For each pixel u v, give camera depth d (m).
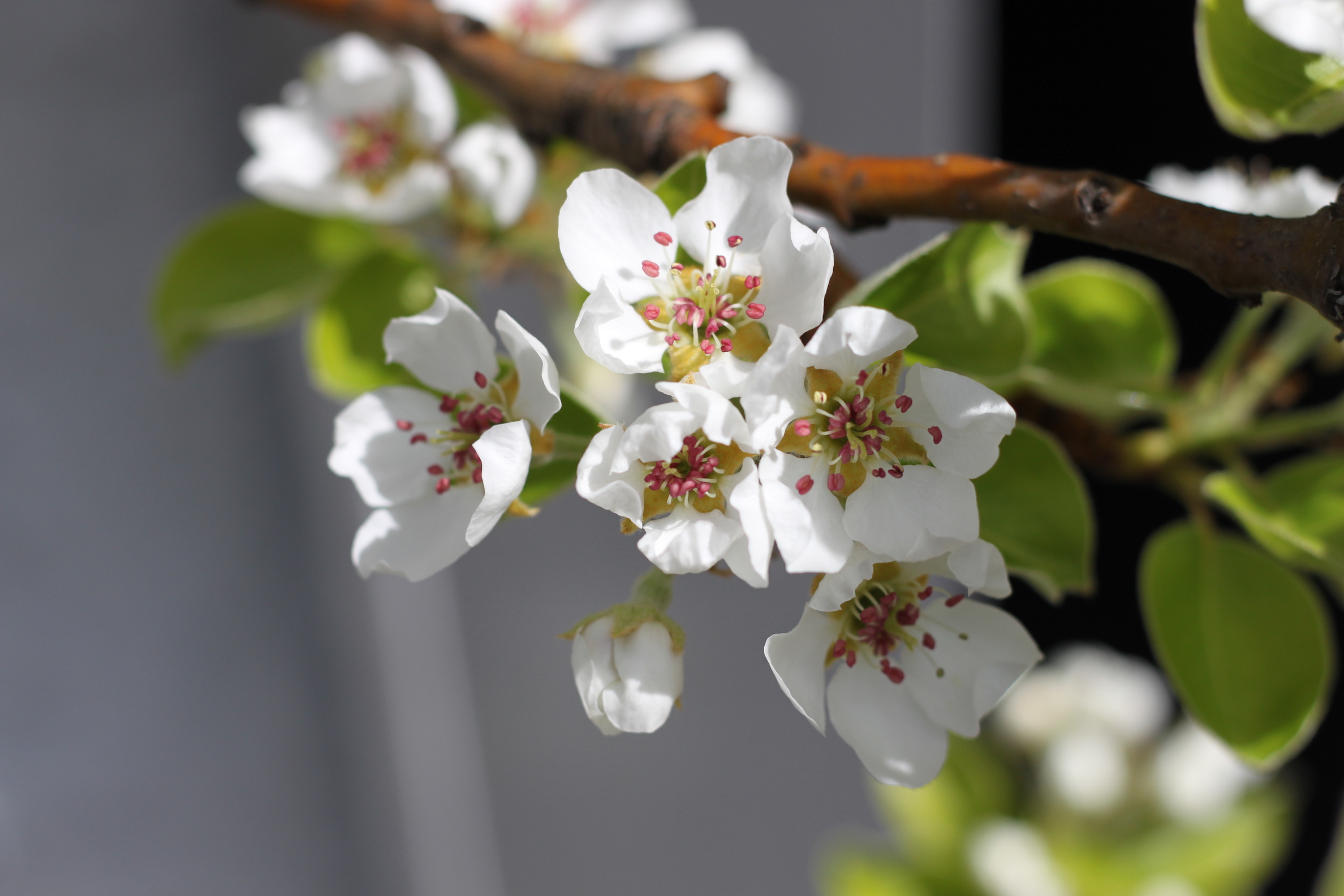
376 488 0.37
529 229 0.46
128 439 0.73
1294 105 0.36
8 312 0.69
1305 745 0.71
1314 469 0.41
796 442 0.35
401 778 0.84
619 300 0.35
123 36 0.68
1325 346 0.42
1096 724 0.66
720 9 0.71
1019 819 0.66
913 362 0.37
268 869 0.80
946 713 0.36
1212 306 0.64
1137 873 0.63
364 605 0.81
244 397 0.76
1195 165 0.63
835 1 0.72
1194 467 0.42
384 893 0.84
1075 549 0.38
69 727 0.73
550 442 0.36
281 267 0.47
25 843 0.72
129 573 0.74
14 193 0.67
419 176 0.44
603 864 0.86
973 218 0.35
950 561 0.35
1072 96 0.67
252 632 0.78
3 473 0.70
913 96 0.73
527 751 0.85
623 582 0.81
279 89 0.71
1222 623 0.41
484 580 0.83
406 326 0.36
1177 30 0.63
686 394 0.34
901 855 0.64
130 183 0.70
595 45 0.47
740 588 0.77
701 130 0.38
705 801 0.84
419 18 0.42
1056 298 0.43
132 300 0.71
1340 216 0.33
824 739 0.83
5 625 0.71
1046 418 0.42
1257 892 0.73
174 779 0.77
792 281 0.35
